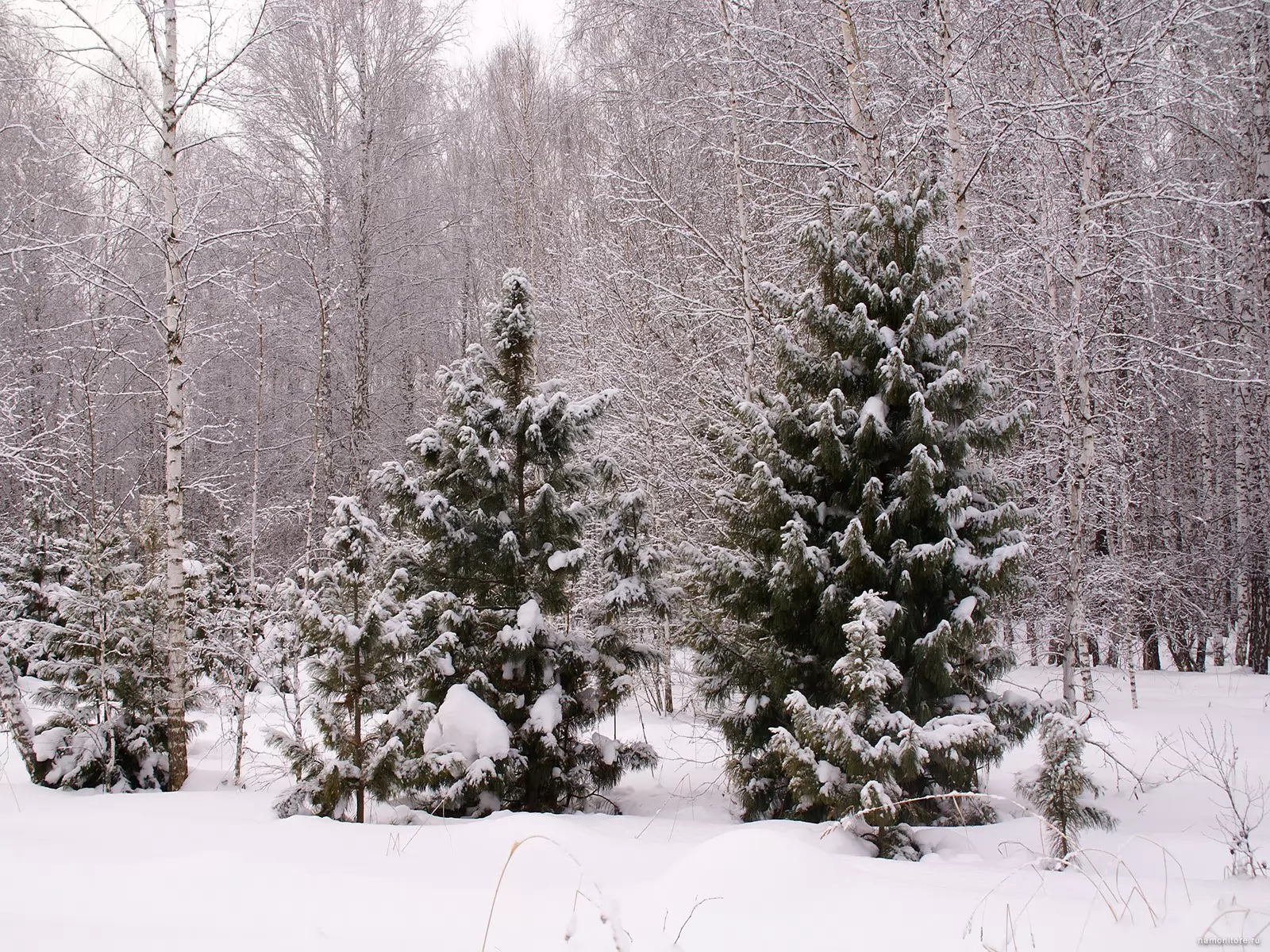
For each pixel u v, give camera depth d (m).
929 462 6.15
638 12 12.29
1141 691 13.38
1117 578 10.77
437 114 20.31
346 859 4.37
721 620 7.61
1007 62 10.59
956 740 5.57
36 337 16.22
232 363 19.31
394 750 5.97
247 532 16.94
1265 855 5.22
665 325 14.32
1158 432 15.22
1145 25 9.47
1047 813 4.92
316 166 17.28
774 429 7.12
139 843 4.71
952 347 6.74
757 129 11.15
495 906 3.46
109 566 8.98
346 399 17.78
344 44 18.12
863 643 5.30
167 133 8.61
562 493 8.10
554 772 7.09
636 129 14.05
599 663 7.48
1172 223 11.20
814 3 10.33
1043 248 9.47
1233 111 9.72
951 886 3.71
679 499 13.23
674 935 3.01
